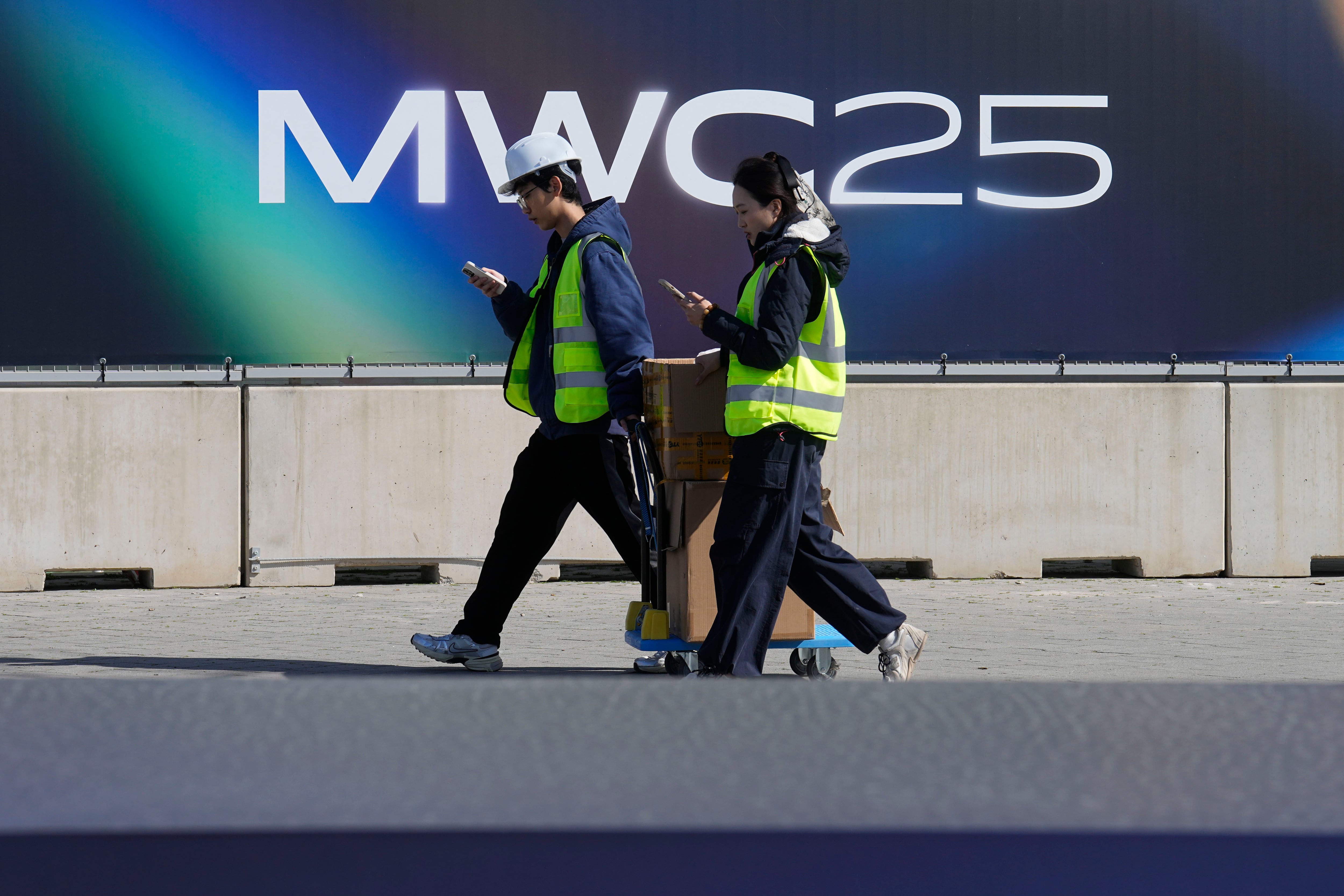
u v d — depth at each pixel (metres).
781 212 10.37
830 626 11.77
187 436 17.62
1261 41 18.98
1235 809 2.00
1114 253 18.84
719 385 11.20
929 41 18.56
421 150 18.14
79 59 17.67
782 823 1.94
